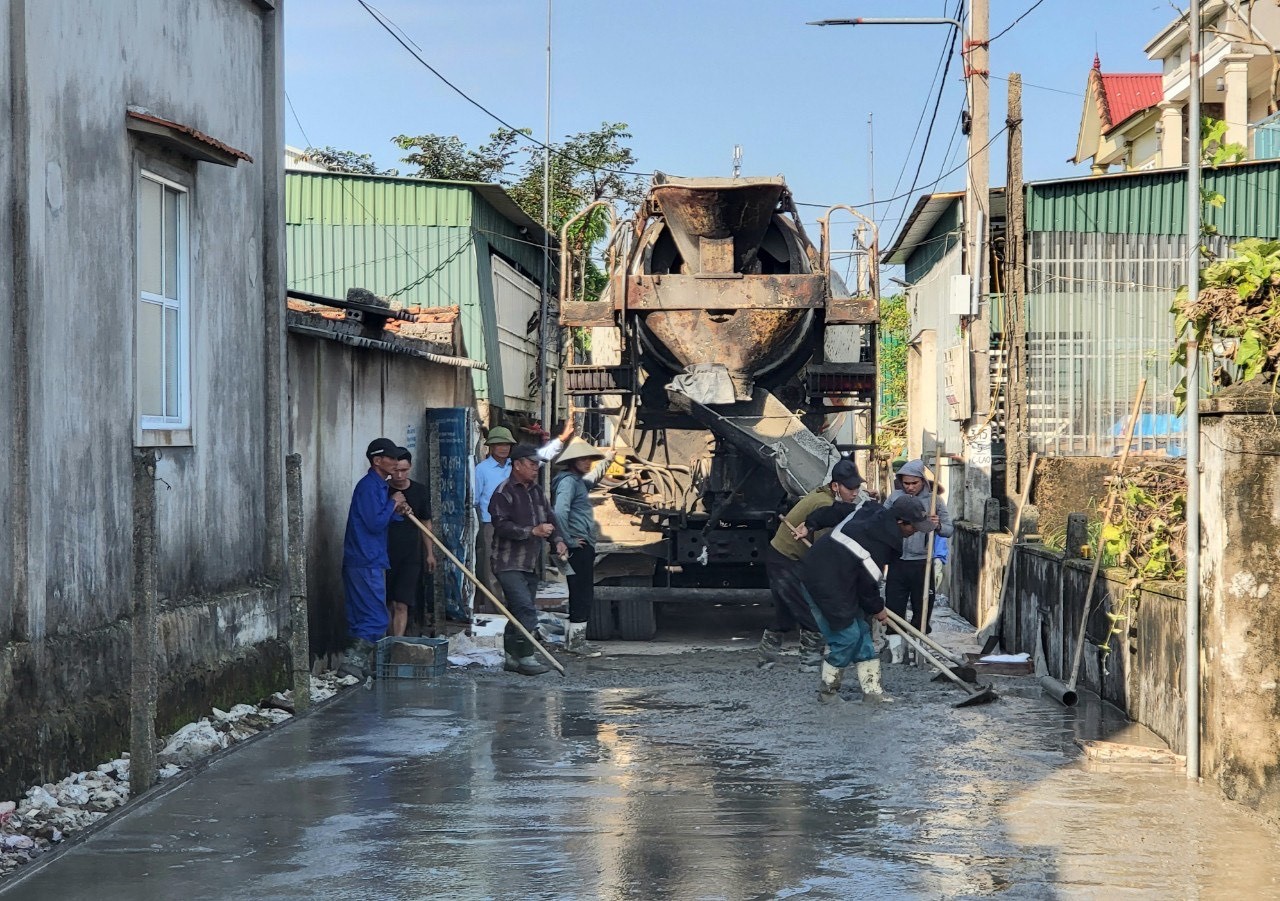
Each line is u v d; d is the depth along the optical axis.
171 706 8.16
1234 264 7.37
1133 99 34.00
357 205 22.39
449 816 6.43
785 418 12.71
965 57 17.23
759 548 13.34
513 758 7.82
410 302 22.34
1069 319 18.98
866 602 9.72
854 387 14.02
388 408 13.59
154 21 8.53
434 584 13.87
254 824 6.28
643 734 8.59
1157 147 30.11
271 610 10.12
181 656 8.42
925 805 6.68
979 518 17.28
